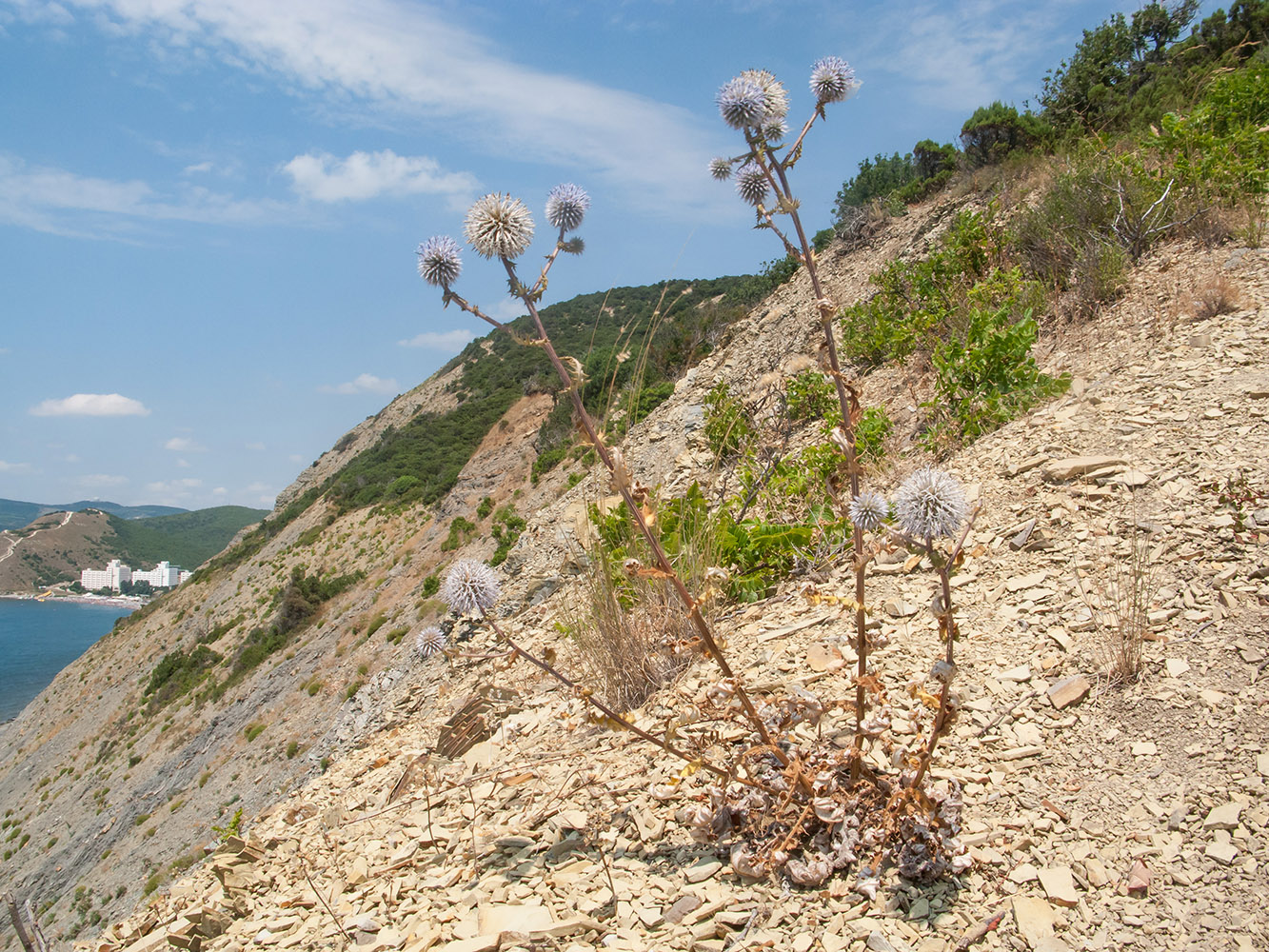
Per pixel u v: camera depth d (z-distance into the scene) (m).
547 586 8.77
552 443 37.69
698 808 2.70
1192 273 6.80
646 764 3.47
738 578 5.28
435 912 2.81
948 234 10.67
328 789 5.25
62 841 35.12
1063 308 7.54
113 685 57.31
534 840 3.17
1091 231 8.04
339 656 34.41
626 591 5.27
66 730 54.59
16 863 36.12
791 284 16.28
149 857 27.02
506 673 5.81
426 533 48.16
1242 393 4.62
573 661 5.40
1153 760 2.64
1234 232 7.16
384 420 85.00
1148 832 2.38
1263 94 9.01
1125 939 2.07
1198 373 5.08
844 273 14.32
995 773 2.78
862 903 2.36
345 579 46.28
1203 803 2.41
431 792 4.11
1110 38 15.61
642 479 11.09
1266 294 5.85
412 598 35.41
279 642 42.78
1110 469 4.37
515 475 46.41
